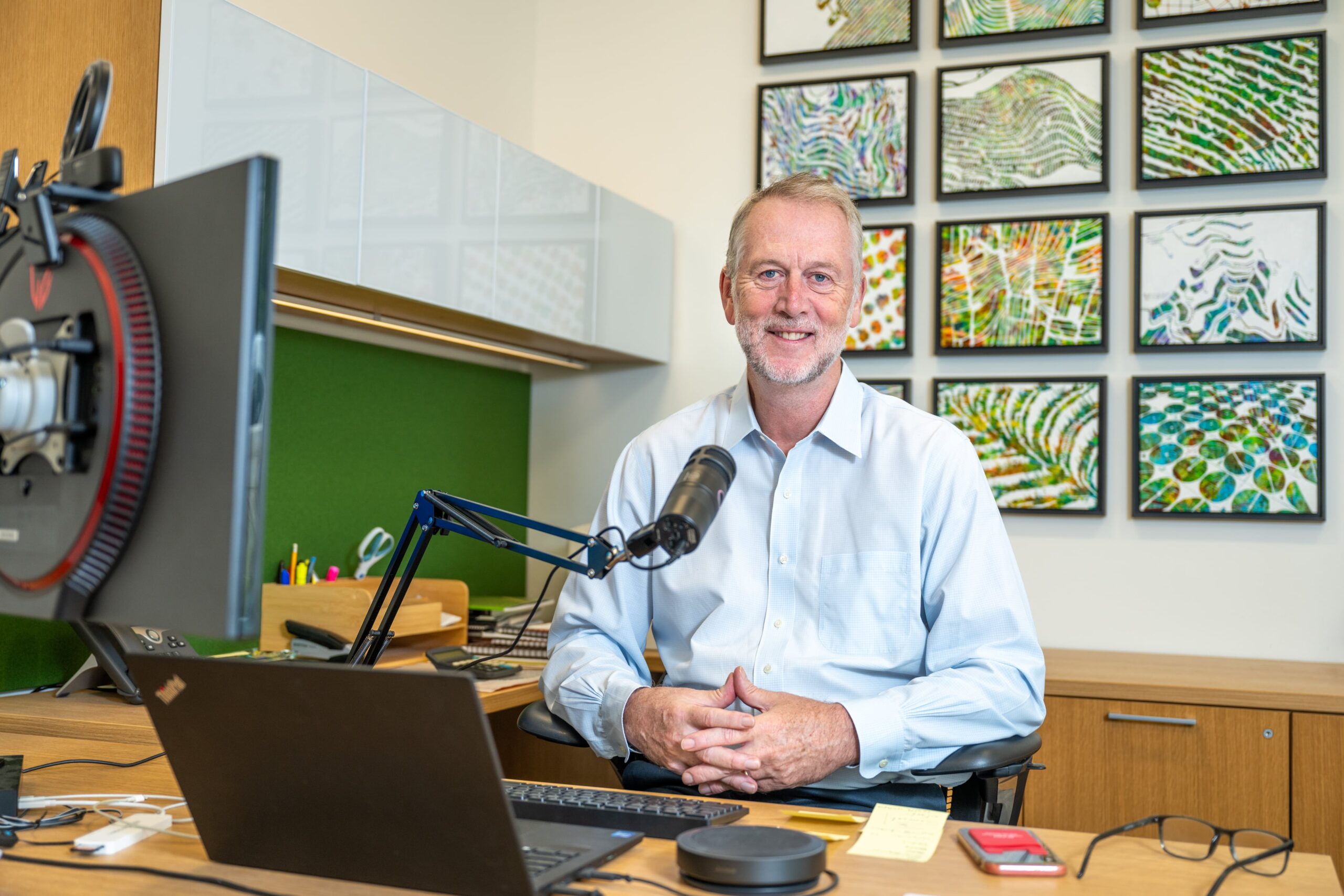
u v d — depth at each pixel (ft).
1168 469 9.21
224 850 3.01
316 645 7.46
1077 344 9.49
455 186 7.75
